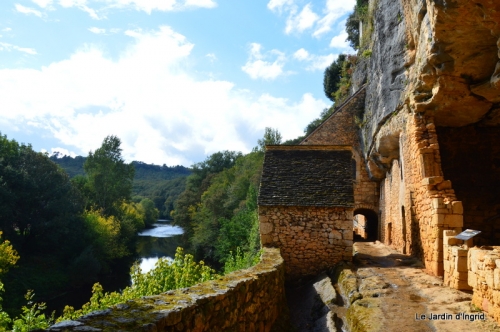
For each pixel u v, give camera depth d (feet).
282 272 28.81
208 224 124.06
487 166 41.75
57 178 112.68
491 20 23.95
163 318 10.33
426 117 36.86
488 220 40.81
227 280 17.92
